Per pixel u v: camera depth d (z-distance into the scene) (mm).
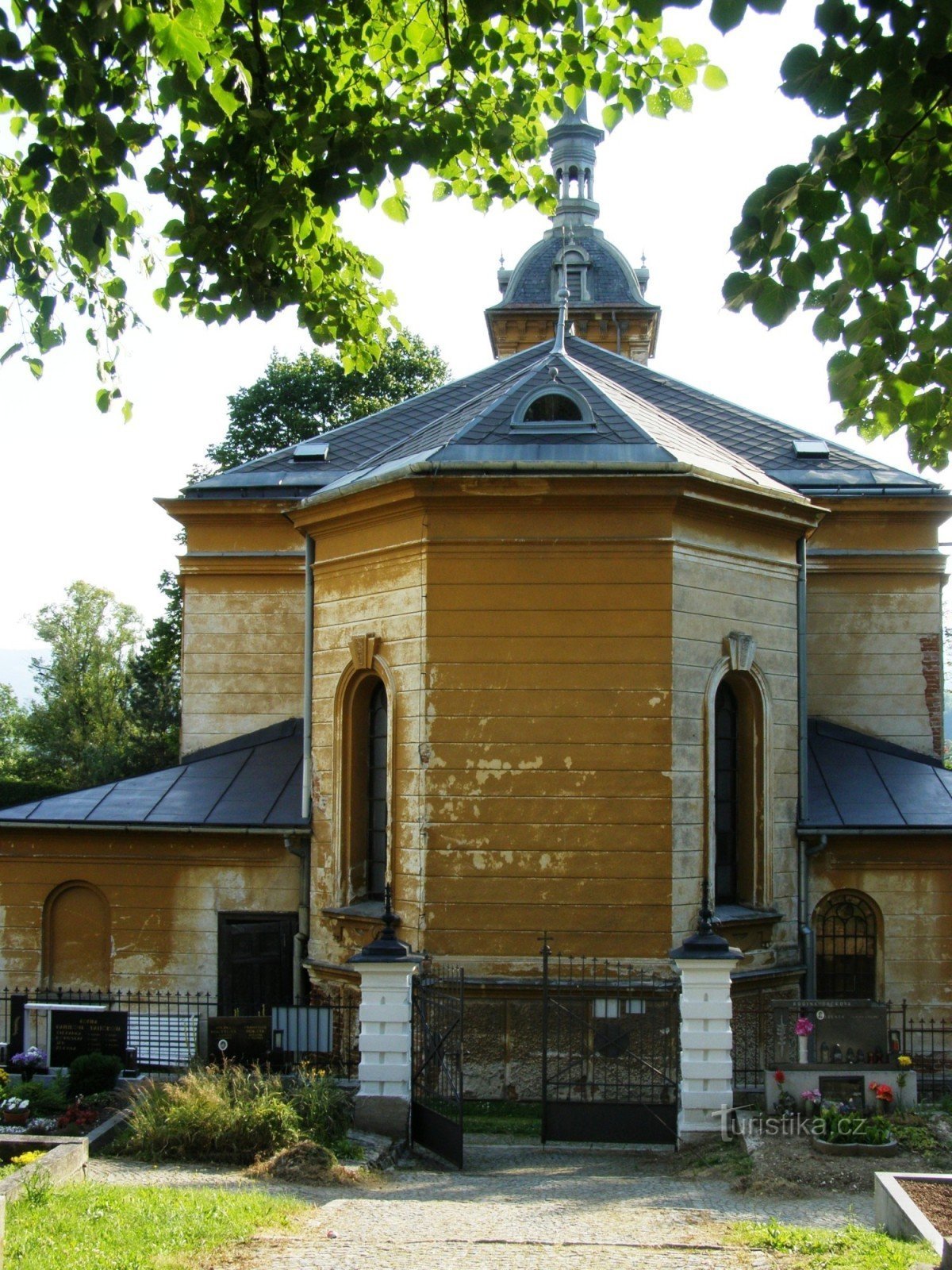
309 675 20031
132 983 20000
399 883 17562
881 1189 9969
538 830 17062
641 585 17328
